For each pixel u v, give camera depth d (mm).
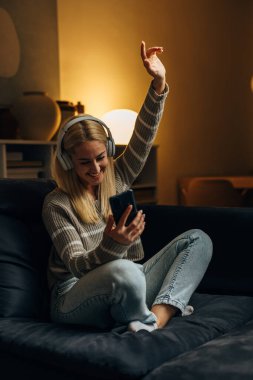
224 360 1179
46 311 1693
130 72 4637
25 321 1563
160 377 1150
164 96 1811
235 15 5766
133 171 1854
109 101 4449
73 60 4133
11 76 3623
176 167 5113
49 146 3404
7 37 3588
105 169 1631
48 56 3896
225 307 1677
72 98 4137
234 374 1104
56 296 1568
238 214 1971
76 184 1603
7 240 1729
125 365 1202
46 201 1593
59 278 1594
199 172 5387
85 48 4227
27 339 1377
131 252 1727
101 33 4352
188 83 5199
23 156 3543
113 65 4469
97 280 1390
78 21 4156
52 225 1524
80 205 1581
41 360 1321
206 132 5457
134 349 1270
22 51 3699
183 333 1408
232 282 1896
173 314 1542
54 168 1619
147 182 4293
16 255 1715
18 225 1793
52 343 1334
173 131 5055
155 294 1668
